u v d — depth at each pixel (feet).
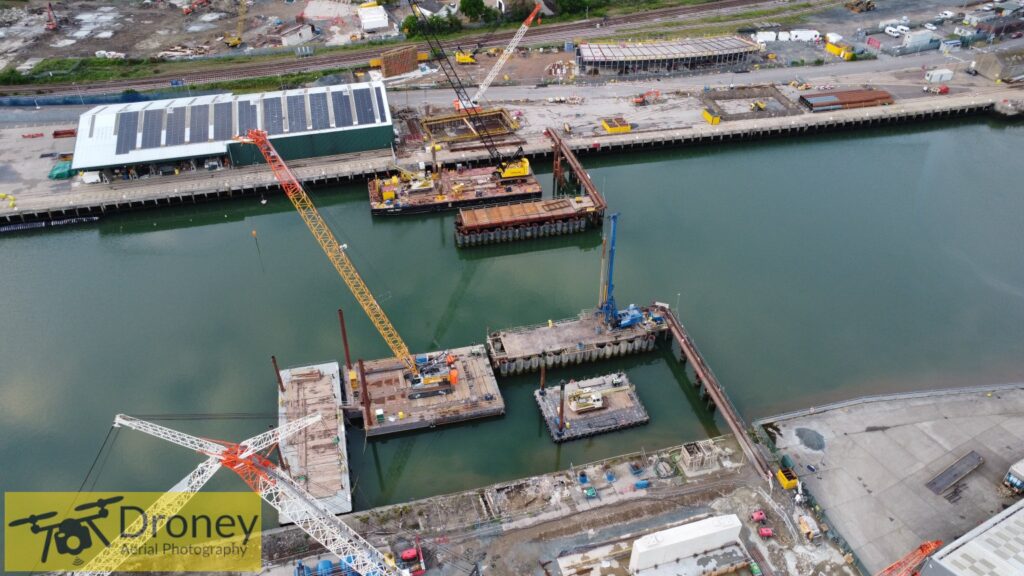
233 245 529.45
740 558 300.40
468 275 499.51
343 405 380.99
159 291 479.41
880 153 629.51
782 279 478.59
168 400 395.55
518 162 595.88
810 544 310.24
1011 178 586.86
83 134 567.18
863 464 344.28
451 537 314.76
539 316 455.63
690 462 341.41
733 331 436.76
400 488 352.90
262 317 454.81
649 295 467.11
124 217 552.82
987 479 336.29
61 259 514.68
